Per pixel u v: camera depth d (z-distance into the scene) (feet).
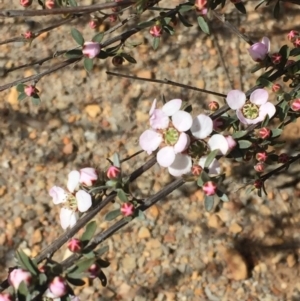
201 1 1.03
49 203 1.42
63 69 1.52
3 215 1.41
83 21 1.56
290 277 1.34
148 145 0.96
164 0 1.56
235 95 1.02
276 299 1.33
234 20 1.55
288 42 1.53
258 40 1.53
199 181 0.93
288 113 1.09
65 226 1.02
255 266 1.35
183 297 1.34
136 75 1.51
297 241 1.37
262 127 1.01
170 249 1.37
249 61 1.51
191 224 1.39
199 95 1.49
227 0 1.56
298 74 1.11
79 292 1.35
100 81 1.51
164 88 1.50
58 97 1.50
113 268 1.36
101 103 1.49
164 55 1.53
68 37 1.55
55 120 1.48
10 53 1.55
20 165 1.45
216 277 1.35
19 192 1.43
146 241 1.38
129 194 0.97
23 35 1.34
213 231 1.38
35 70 1.52
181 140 0.94
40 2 1.25
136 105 1.49
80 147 1.46
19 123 1.48
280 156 1.19
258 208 1.39
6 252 1.38
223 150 0.95
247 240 1.37
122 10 1.26
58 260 1.34
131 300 1.34
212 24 1.54
